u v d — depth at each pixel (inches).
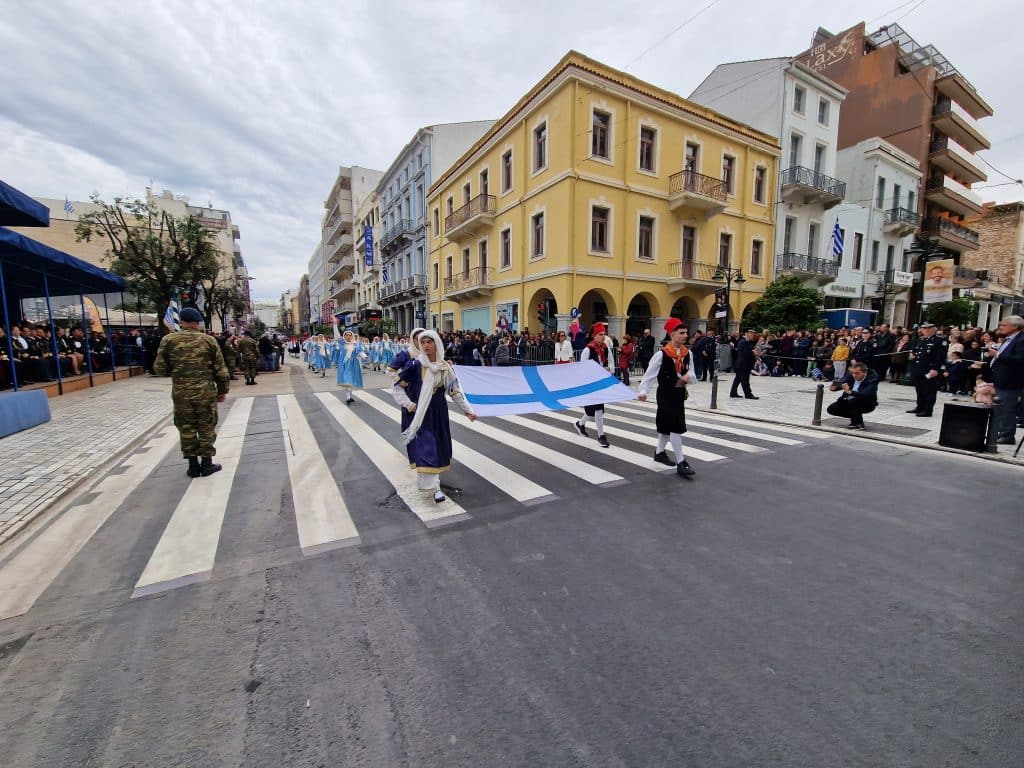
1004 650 97.5
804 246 986.7
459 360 762.2
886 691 86.1
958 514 171.2
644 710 82.1
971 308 1163.3
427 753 74.0
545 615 110.7
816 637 101.8
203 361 214.2
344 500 186.9
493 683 89.1
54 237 1254.9
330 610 113.9
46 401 339.3
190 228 721.6
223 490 199.6
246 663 95.5
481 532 156.9
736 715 80.8
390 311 1596.9
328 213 2482.8
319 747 75.4
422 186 1238.9
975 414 254.7
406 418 184.7
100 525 165.2
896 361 543.2
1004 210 1574.8
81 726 79.8
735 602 115.5
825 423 334.6
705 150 820.0
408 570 132.6
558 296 705.0
